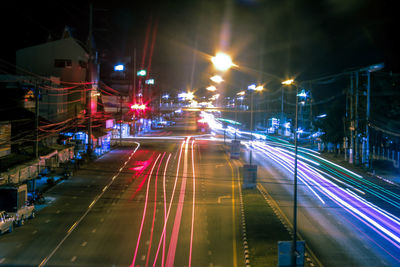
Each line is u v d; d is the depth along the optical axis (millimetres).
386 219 29156
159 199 34406
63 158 50375
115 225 26688
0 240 23312
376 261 20688
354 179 46188
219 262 20266
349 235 25109
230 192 37812
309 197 36250
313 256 21203
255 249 22172
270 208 31688
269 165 55812
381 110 60812
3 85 55500
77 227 26141
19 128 48594
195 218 28625
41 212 29875
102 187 38906
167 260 20406
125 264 19781
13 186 26812
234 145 61031
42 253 21172
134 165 53219
